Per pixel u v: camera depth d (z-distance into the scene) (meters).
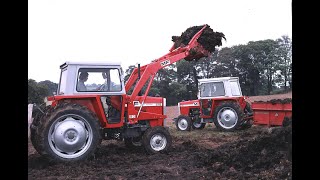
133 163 6.47
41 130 6.12
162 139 7.52
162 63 7.98
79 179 5.27
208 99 13.36
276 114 10.95
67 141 6.23
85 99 6.82
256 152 6.09
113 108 7.39
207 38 8.48
